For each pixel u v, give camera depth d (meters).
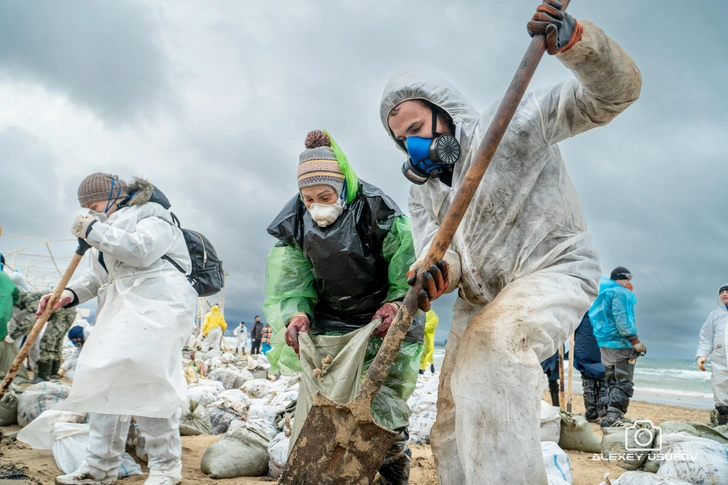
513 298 2.51
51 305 3.87
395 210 3.53
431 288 2.40
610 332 7.12
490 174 2.69
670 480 3.48
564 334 2.55
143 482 3.81
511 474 2.26
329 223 3.50
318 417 2.38
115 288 3.74
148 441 3.72
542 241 2.71
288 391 6.93
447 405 2.92
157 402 3.57
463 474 2.81
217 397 6.06
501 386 2.32
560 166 2.80
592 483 4.15
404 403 3.52
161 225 3.81
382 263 3.68
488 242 2.72
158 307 3.65
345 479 2.32
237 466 4.12
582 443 5.34
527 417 2.30
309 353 3.49
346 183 3.49
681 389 22.69
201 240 4.14
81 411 3.45
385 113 2.98
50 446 4.36
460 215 2.40
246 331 25.92
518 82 2.34
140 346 3.50
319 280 3.67
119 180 3.89
